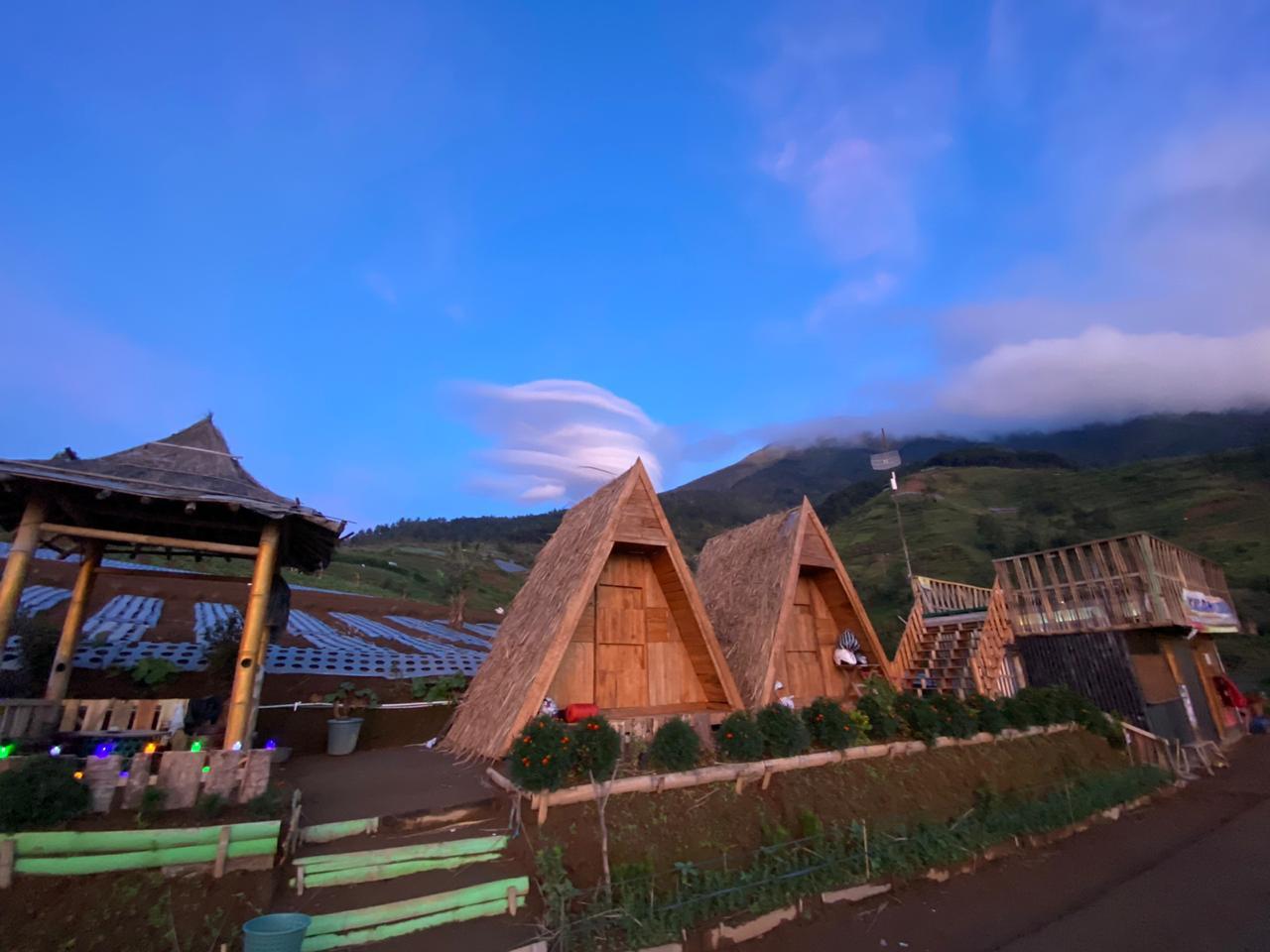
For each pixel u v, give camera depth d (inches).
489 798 358.0
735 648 592.1
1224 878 440.1
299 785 389.4
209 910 248.2
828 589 671.8
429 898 277.0
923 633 949.8
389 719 588.4
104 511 419.5
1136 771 661.9
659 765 393.4
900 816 444.8
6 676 451.8
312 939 251.8
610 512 514.3
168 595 880.9
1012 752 587.5
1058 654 863.7
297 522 446.9
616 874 318.0
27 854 238.2
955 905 386.3
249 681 394.9
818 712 480.1
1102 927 362.0
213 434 474.0
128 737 382.6
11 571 353.4
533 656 471.5
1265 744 998.4
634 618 557.3
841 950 326.0
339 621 981.8
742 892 336.5
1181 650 952.9
